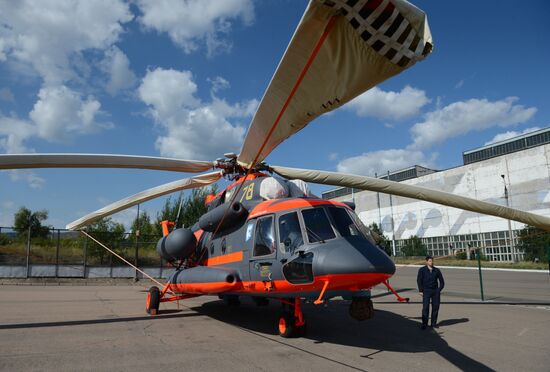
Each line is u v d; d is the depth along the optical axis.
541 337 7.79
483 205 7.49
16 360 5.83
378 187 7.52
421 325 8.99
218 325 8.98
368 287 6.30
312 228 6.90
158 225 36.16
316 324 9.03
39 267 20.88
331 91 3.72
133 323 9.11
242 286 7.97
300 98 4.05
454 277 24.67
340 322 9.30
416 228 55.81
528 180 43.06
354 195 67.38
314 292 6.62
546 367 5.80
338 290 6.40
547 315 10.34
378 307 11.73
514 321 9.48
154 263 23.69
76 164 6.99
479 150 56.38
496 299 13.69
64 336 7.51
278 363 5.82
